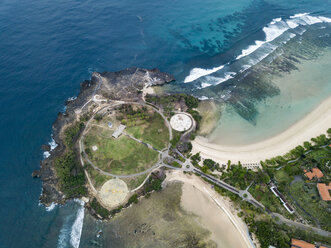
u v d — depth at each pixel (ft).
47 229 276.82
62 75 442.09
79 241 267.80
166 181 305.94
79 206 291.58
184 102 394.52
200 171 314.14
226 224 270.87
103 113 378.73
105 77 434.30
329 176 298.56
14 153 338.75
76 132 351.67
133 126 360.69
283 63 470.80
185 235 263.29
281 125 369.91
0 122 369.71
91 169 315.58
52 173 312.91
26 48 482.28
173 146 335.47
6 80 424.46
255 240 257.34
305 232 252.42
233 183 298.76
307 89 422.00
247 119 380.37
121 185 301.63
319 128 360.69
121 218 279.08
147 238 263.08
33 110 388.98
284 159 320.50
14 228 277.03
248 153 334.85
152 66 469.57
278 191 289.74
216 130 364.99
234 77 446.60
